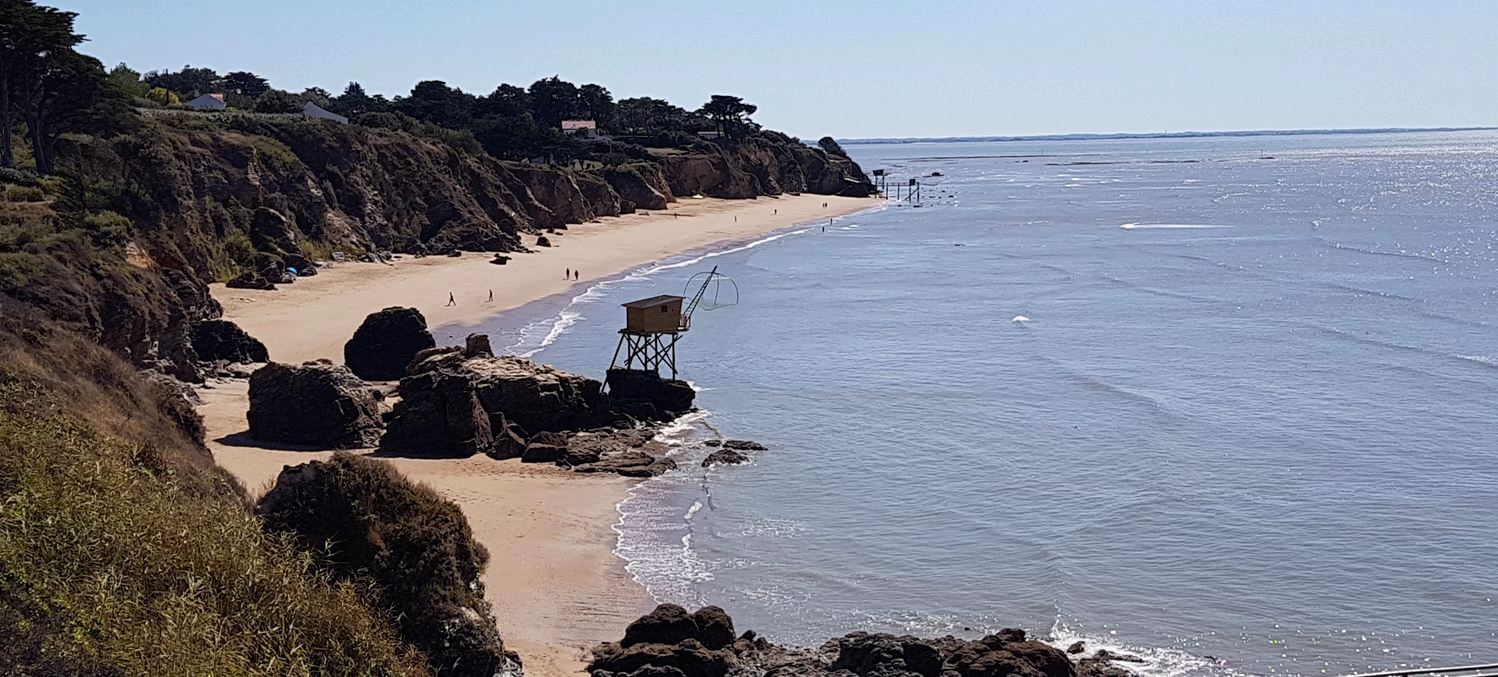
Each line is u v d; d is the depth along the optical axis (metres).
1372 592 35.78
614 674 28.12
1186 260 125.88
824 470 48.00
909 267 121.25
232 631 21.17
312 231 102.75
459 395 48.34
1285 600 35.22
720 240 145.25
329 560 25.73
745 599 34.91
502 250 118.19
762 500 44.06
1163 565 37.97
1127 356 72.75
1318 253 130.25
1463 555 38.69
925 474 47.66
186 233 84.75
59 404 29.75
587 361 68.50
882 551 39.03
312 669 21.73
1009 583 36.47
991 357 72.38
